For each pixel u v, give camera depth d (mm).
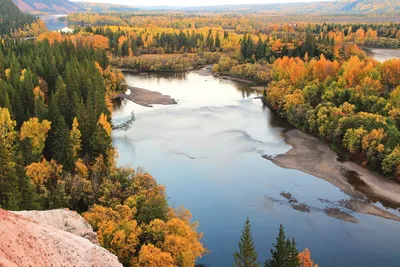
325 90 106250
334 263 50344
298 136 96438
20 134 68312
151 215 50156
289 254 42469
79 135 70562
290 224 58938
